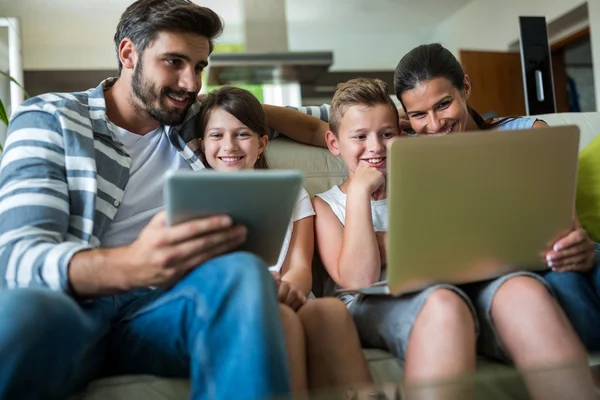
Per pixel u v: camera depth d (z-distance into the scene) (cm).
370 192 130
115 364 98
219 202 79
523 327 94
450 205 89
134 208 123
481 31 619
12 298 75
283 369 76
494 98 521
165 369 92
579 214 154
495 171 90
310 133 166
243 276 80
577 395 75
